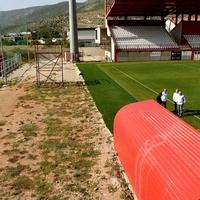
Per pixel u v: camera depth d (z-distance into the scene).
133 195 12.34
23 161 15.70
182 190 7.73
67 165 15.16
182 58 68.31
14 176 14.20
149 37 70.94
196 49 67.88
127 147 12.55
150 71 48.53
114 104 26.94
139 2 60.00
